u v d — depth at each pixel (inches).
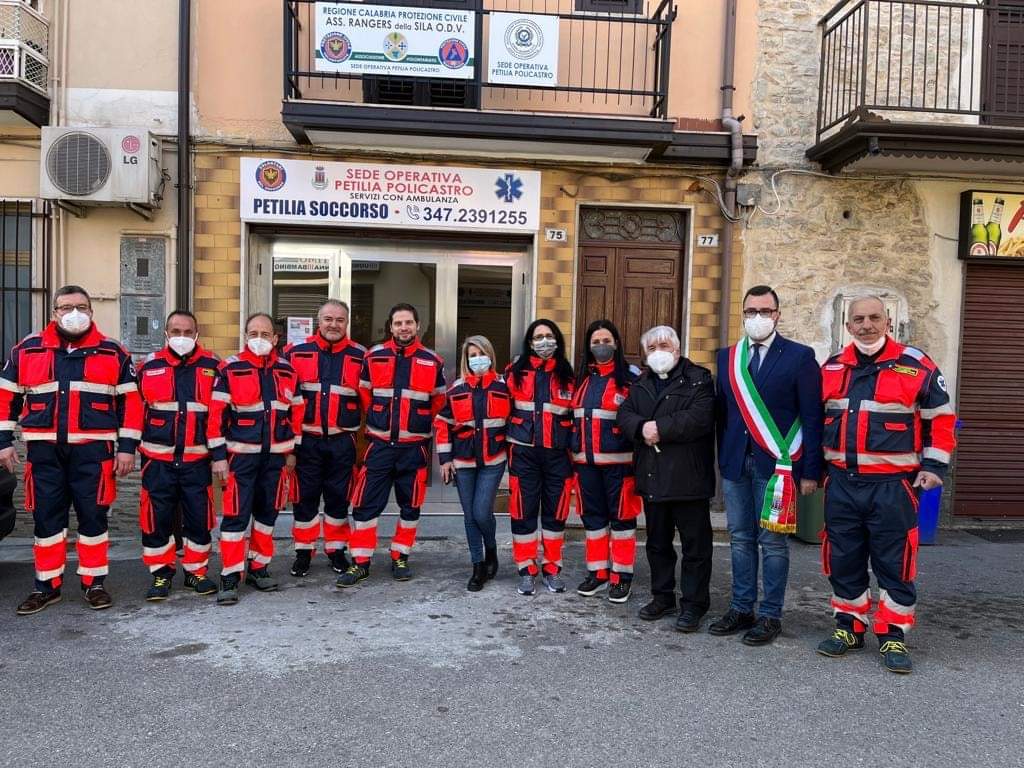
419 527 266.1
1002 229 292.5
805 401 165.9
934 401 156.2
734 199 286.7
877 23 264.7
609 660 159.5
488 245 292.2
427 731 128.0
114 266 271.0
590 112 287.1
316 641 167.2
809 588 213.6
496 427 201.3
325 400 208.8
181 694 140.4
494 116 258.4
